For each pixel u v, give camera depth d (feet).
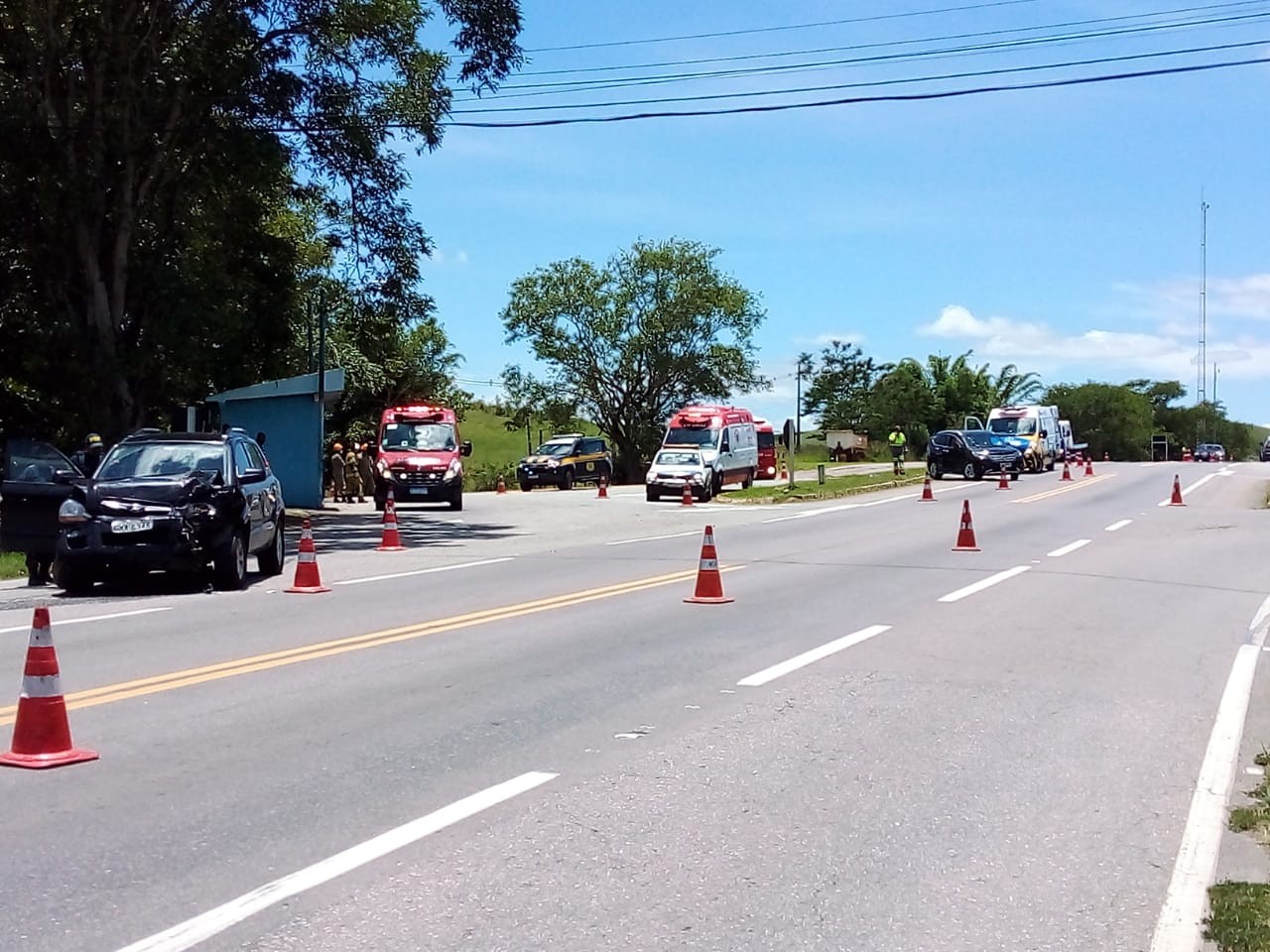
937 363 312.09
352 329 98.99
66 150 82.02
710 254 252.83
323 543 74.18
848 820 20.25
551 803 20.86
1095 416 337.11
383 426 111.75
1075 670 33.60
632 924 15.79
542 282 250.78
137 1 81.92
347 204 93.66
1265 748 25.39
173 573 56.18
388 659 34.06
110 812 20.18
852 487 132.16
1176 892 17.13
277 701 28.63
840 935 15.56
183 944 14.99
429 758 23.70
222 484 50.88
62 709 23.52
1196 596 49.65
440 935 15.33
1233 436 410.52
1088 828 20.01
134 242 89.45
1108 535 78.48
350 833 19.20
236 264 102.53
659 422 253.65
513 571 57.36
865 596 48.47
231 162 84.23
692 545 71.15
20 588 52.54
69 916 15.87
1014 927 15.89
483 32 86.63
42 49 84.64
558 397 253.65
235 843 18.71
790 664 33.81
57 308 89.04
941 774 23.02
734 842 19.06
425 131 93.45
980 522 89.10
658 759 23.81
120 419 86.38
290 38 88.89
